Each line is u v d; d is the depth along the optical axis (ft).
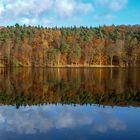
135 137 74.49
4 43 513.04
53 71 372.79
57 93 158.40
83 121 91.91
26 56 504.84
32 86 190.70
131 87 183.62
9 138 73.56
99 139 73.05
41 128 83.05
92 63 537.65
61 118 96.48
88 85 197.06
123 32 634.84
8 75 285.64
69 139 72.95
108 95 150.10
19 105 121.19
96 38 597.11
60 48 534.78
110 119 94.43
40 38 577.43
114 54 515.91
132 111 107.24
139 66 507.71
